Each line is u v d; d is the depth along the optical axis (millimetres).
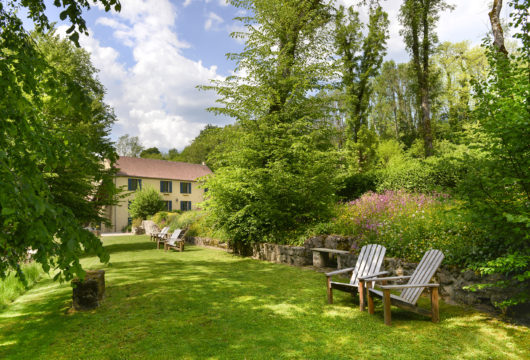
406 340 3525
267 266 8539
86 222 11742
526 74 4004
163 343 3604
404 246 6191
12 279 6410
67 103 2596
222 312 4668
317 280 6715
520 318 3973
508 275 4199
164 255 11445
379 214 8320
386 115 44969
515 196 3713
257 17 11930
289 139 10133
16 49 2449
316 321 4219
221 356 3232
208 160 11680
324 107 12367
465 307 4605
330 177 10133
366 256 5418
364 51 21469
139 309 4906
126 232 27953
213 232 11586
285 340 3605
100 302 5270
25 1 2750
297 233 9500
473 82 4289
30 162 2443
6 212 1836
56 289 6555
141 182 31062
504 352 3182
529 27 4145
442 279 5105
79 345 3627
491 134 3820
